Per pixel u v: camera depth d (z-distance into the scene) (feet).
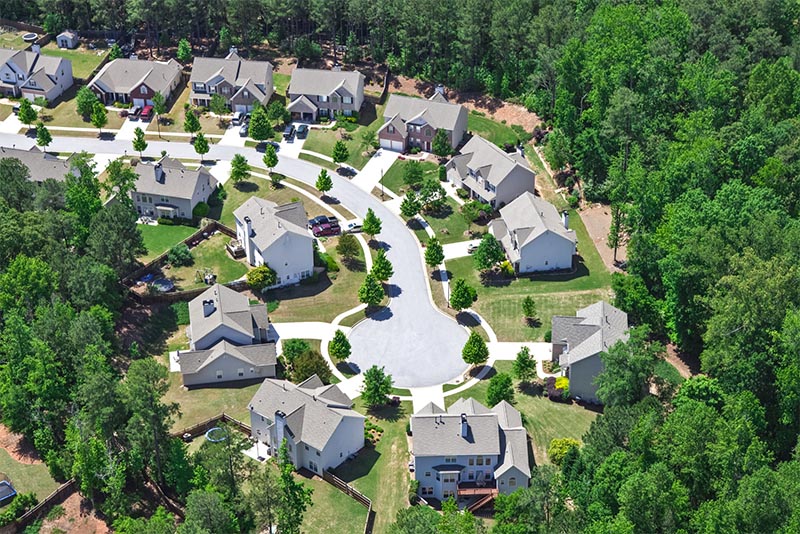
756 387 383.04
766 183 480.23
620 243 501.15
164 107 633.20
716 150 488.02
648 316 442.09
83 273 439.63
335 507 364.38
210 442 374.84
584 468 359.66
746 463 331.77
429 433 371.76
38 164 564.30
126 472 368.27
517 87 647.15
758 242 420.36
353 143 614.75
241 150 606.96
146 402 354.95
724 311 386.93
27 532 349.61
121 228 476.54
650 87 559.79
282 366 441.68
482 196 550.36
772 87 549.95
